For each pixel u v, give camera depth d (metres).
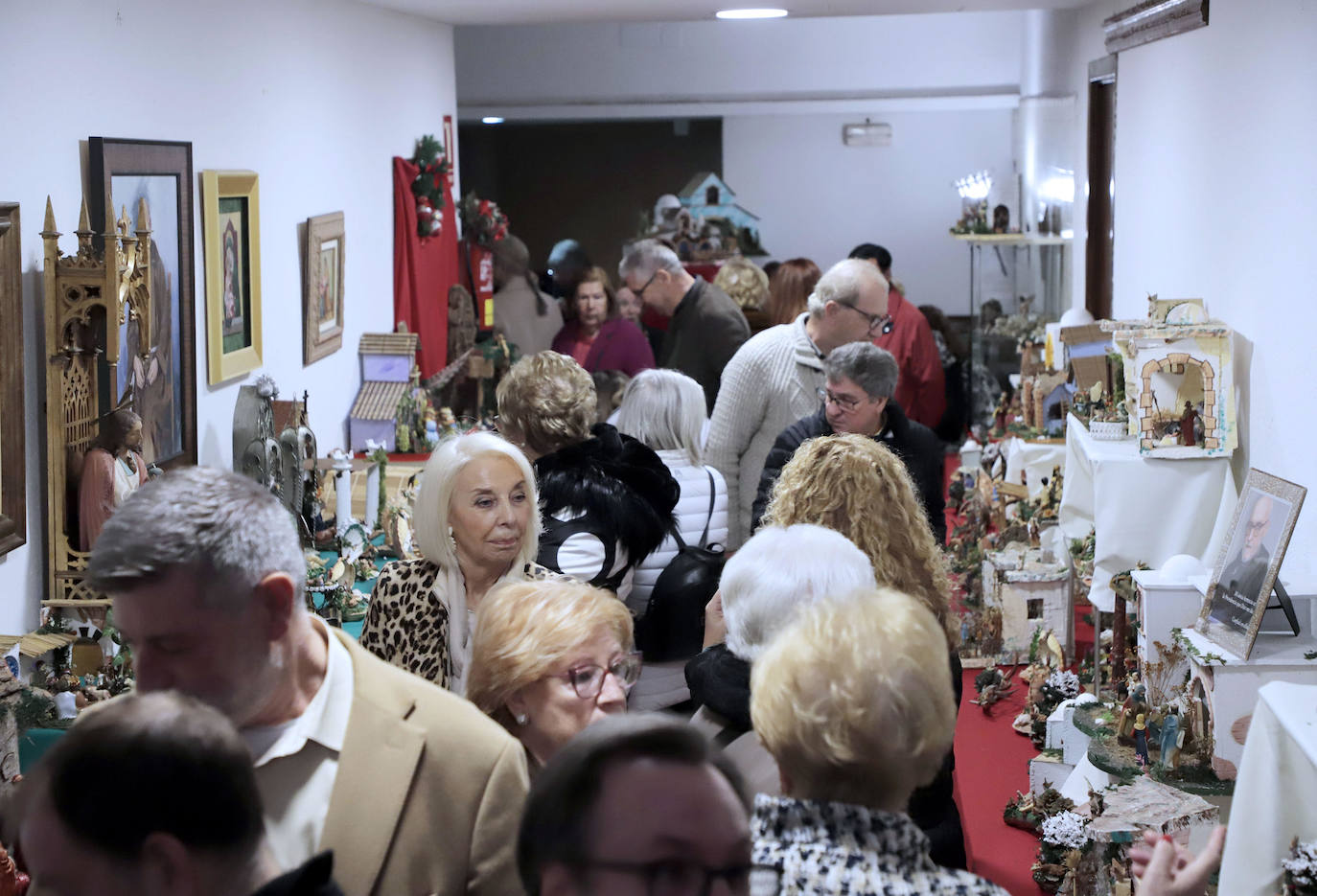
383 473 5.59
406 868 1.81
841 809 1.63
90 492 3.57
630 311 8.49
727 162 12.84
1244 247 5.04
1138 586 4.37
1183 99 5.89
